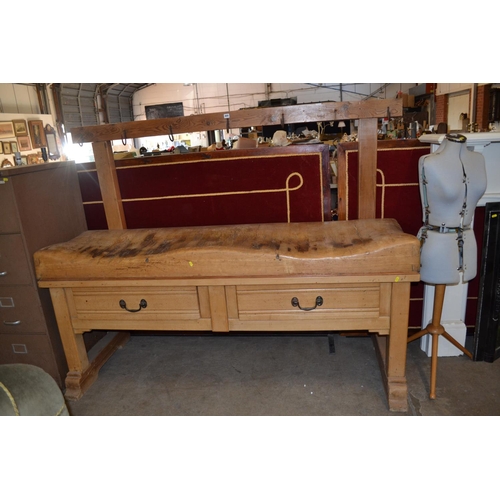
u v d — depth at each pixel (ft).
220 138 37.60
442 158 5.76
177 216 7.98
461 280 7.12
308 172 7.45
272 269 5.77
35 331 6.92
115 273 6.17
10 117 28.02
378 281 5.58
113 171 7.64
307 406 6.38
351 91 45.50
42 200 6.93
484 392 6.45
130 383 7.30
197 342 8.59
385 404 6.32
